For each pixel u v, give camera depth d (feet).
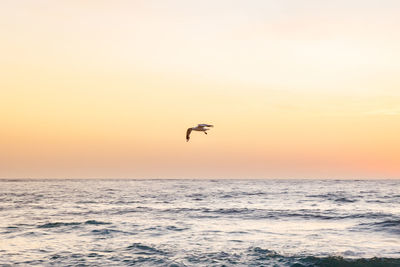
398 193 284.00
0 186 474.49
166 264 64.28
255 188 406.41
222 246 77.46
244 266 63.00
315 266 62.75
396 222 104.17
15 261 66.39
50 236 88.28
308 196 244.83
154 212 140.77
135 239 84.79
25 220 116.47
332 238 85.56
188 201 200.23
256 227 102.53
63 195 257.96
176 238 86.02
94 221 110.22
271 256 68.59
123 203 186.39
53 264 64.59
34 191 323.16
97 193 287.69
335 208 155.02
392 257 67.46
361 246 76.79
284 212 137.49
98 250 74.18
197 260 66.64
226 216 126.82
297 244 79.30
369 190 347.77
